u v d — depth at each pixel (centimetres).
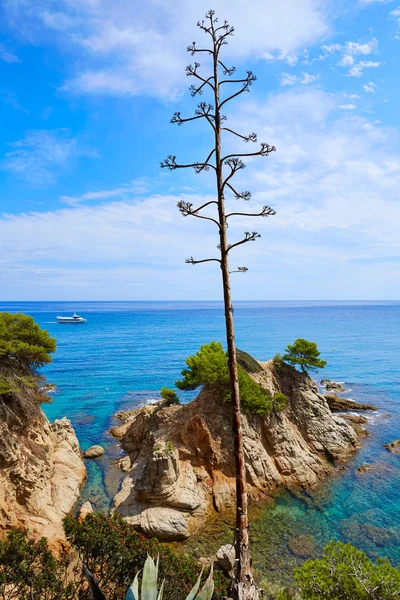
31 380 3244
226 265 1098
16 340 3167
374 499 3447
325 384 8088
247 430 3772
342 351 13262
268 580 2405
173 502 2986
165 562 1686
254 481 3494
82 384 8444
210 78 1145
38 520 2617
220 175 1112
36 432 3334
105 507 3186
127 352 13212
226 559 2398
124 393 7631
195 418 3744
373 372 9681
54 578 1592
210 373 3788
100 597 809
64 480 3284
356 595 1392
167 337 17638
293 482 3675
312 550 2719
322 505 3341
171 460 3097
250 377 4209
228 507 3212
